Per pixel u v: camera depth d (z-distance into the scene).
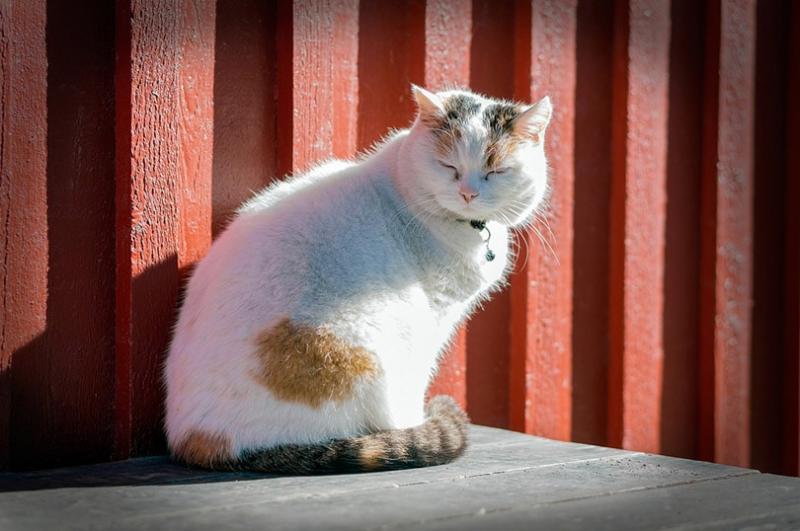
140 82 3.83
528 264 5.20
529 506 2.95
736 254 6.08
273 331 3.43
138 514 2.82
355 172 3.99
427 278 3.92
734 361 6.11
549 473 3.47
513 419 5.23
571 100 5.33
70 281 3.89
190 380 3.54
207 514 2.81
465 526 2.71
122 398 3.90
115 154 3.96
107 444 4.01
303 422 3.45
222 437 3.43
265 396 3.42
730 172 6.02
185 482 3.26
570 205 5.35
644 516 2.87
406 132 4.22
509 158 3.91
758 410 6.36
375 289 3.62
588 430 5.59
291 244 3.59
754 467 6.36
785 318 6.41
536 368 5.23
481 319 5.19
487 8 5.15
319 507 2.90
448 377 4.93
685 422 6.03
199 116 4.03
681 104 5.91
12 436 3.78
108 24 3.96
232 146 4.20
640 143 5.59
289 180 4.09
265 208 3.87
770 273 6.38
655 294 5.69
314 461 3.38
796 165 6.34
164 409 3.92
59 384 3.88
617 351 5.58
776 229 6.40
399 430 3.54
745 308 6.14
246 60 4.24
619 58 5.54
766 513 2.94
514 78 5.23
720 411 6.02
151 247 3.88
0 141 3.68
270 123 4.32
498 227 4.14
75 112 3.89
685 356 6.03
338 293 3.54
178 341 3.71
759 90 6.28
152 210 3.87
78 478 3.35
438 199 3.87
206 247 4.05
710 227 5.98
